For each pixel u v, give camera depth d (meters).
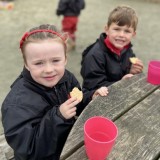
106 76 2.15
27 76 1.26
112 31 2.07
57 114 1.15
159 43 4.46
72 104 1.15
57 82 1.31
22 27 4.57
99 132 1.04
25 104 1.19
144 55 3.97
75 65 3.52
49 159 1.22
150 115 1.32
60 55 1.21
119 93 1.49
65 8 4.03
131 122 1.25
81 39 4.40
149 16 5.85
